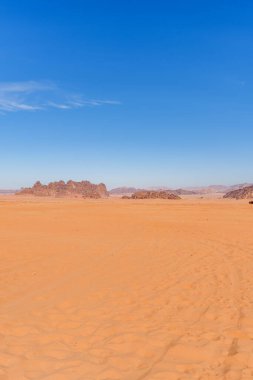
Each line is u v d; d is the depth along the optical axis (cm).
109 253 1470
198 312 744
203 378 473
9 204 5459
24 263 1255
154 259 1345
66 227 2483
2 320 691
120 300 828
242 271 1134
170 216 3434
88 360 526
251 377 474
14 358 531
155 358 532
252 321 684
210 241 1820
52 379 471
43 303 802
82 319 700
